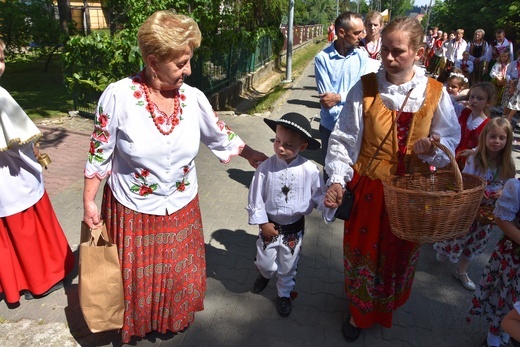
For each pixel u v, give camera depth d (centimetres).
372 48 530
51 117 807
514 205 235
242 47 1285
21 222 284
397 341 285
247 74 1398
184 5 847
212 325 291
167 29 201
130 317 249
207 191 504
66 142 671
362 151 250
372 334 290
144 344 272
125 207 232
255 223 279
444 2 3030
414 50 218
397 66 221
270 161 277
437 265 378
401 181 234
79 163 583
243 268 356
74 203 458
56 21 1324
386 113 236
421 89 233
